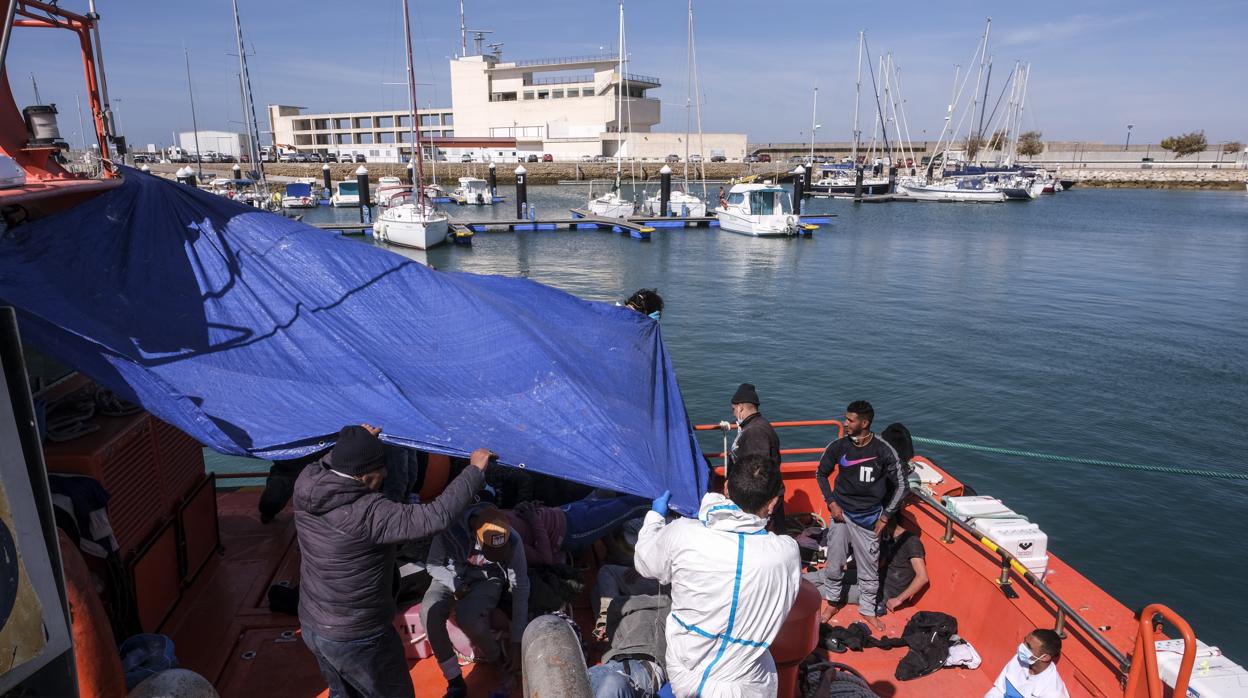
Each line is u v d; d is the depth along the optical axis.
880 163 104.06
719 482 5.85
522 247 47.50
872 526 5.31
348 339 4.73
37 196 4.04
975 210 76.88
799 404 18.53
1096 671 4.11
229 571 5.32
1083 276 37.38
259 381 4.21
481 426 4.36
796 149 160.12
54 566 1.93
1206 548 11.91
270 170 101.12
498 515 4.25
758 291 33.41
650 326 7.10
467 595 4.21
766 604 2.79
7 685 1.83
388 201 65.19
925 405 18.20
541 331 5.73
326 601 3.26
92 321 3.95
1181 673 3.49
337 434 3.94
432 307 5.45
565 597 4.71
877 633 5.25
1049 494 13.68
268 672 4.36
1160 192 110.88
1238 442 15.80
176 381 3.98
